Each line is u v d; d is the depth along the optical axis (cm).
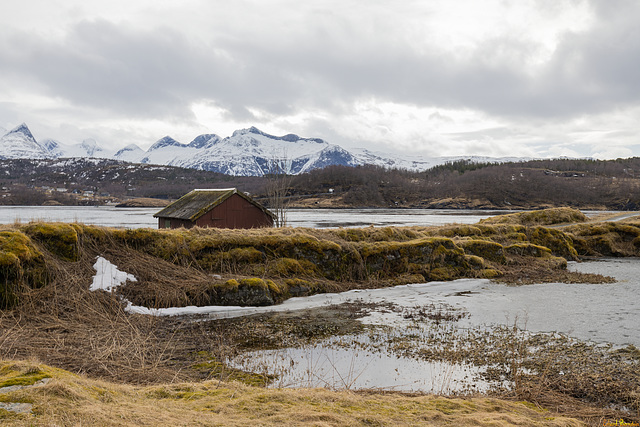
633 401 961
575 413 880
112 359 1160
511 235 3566
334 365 1195
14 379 675
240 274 2117
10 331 1311
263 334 1479
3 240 1581
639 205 16788
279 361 1219
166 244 2122
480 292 2250
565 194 19000
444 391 1012
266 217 3322
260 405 714
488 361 1228
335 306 1920
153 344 1330
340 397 800
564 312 1803
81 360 1127
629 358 1238
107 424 557
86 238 1958
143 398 729
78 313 1536
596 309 1856
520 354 1275
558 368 1164
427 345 1377
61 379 698
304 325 1602
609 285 2431
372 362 1220
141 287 1811
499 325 1609
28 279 1590
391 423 673
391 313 1797
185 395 767
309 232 2661
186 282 1906
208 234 2303
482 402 872
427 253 2639
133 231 2112
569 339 1425
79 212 12038
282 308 1869
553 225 4816
